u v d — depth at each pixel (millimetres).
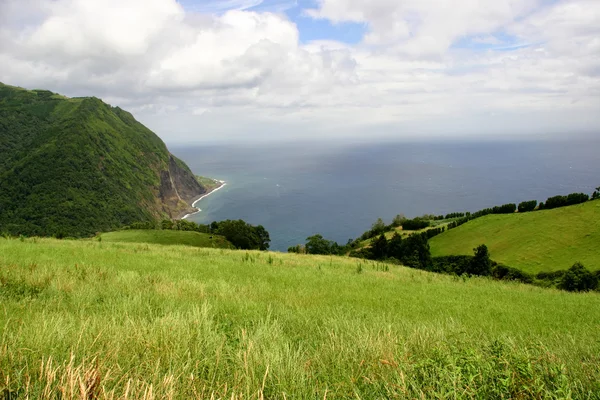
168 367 3271
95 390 2578
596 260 53031
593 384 3131
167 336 3967
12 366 2943
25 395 2549
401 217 125938
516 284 21047
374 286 12953
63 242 21359
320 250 78938
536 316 9000
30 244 16656
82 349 3506
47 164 189125
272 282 11688
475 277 23922
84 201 176875
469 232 79688
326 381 3199
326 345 4328
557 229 65938
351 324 5457
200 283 9562
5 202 166750
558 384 2932
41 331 3893
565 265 55062
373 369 3490
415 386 2881
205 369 3398
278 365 3400
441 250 74750
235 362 3504
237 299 7672
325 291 10438
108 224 173000
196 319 4902
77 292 7004
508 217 79000
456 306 9594
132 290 7809
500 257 63438
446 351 3674
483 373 3016
